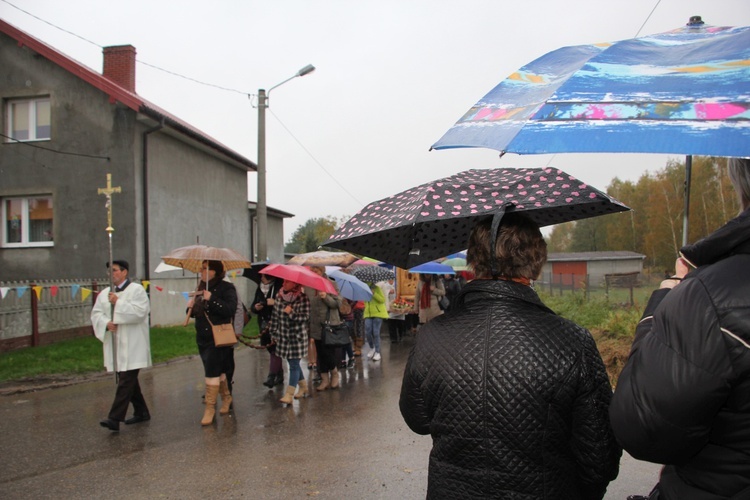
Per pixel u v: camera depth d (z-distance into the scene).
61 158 16.31
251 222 25.78
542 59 1.88
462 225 2.38
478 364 1.74
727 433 1.30
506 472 1.67
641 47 1.68
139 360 6.34
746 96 1.26
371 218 2.23
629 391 1.40
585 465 1.71
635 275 21.45
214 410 6.50
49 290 12.12
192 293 6.95
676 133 1.22
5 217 16.75
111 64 19.69
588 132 1.30
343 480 4.58
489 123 1.60
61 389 8.47
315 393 8.14
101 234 16.06
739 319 1.25
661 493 1.52
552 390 1.68
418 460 5.05
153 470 4.93
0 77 16.64
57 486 4.58
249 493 4.37
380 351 12.32
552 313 1.84
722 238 1.33
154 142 17.03
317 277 6.94
